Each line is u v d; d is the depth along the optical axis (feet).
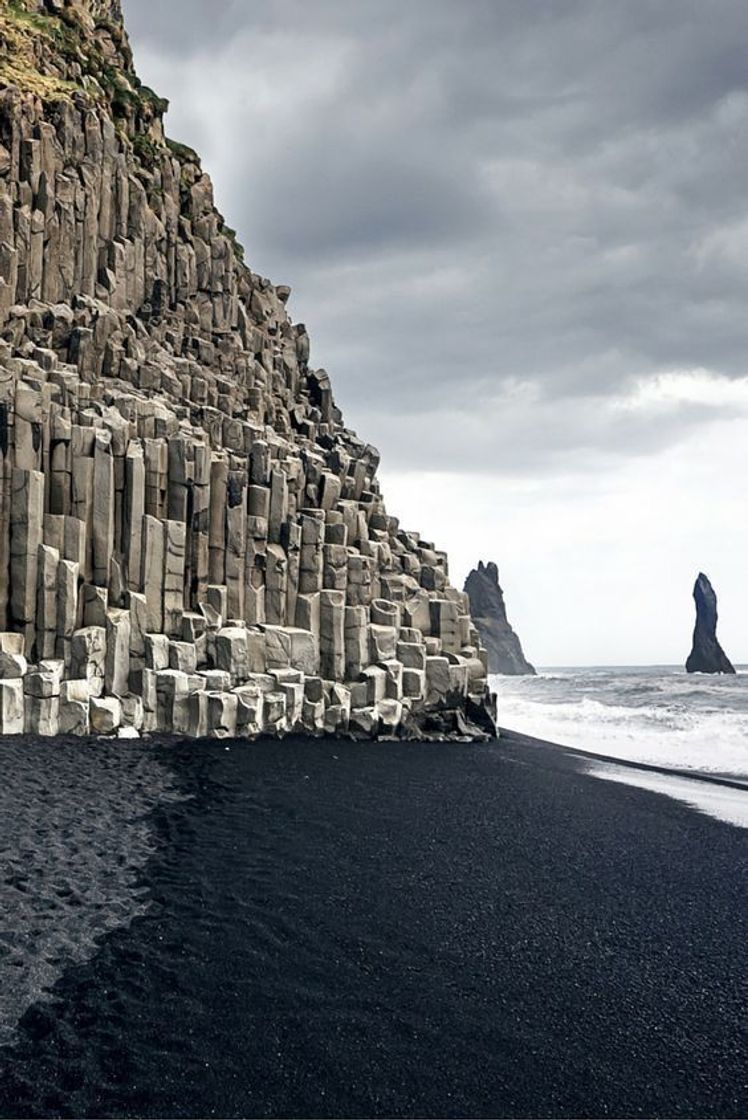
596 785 77.41
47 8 136.67
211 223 135.95
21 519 78.23
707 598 576.61
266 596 94.27
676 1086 27.91
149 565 84.48
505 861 51.60
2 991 30.73
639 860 53.31
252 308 146.92
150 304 122.01
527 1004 33.27
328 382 153.79
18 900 38.14
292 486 100.73
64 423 82.84
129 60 152.56
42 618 77.05
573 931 40.96
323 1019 31.17
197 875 44.32
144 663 81.51
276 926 38.93
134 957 34.47
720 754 106.73
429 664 99.71
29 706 72.02
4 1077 26.21
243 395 121.60
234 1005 31.65
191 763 69.56
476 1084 27.66
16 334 94.68
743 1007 33.58
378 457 133.18
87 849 45.93
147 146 131.64
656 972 36.60
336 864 48.52
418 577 112.37
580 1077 28.27
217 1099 26.12
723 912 44.16
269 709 85.97
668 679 363.35
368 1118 25.62
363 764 77.92
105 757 67.67
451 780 74.43
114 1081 26.55
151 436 92.58
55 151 107.14
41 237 102.63
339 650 95.35
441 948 38.14
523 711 168.14
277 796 62.54
